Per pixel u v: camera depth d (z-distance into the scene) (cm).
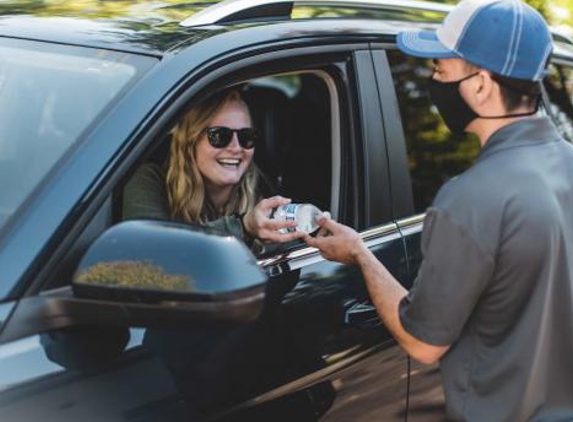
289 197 312
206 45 257
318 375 263
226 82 254
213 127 275
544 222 216
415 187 306
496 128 228
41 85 254
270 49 268
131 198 269
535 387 228
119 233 206
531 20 222
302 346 258
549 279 219
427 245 220
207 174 278
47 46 268
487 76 224
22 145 239
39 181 228
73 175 224
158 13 291
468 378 228
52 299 211
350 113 291
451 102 231
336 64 288
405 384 290
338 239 255
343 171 292
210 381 235
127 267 203
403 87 306
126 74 248
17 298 210
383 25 312
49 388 208
